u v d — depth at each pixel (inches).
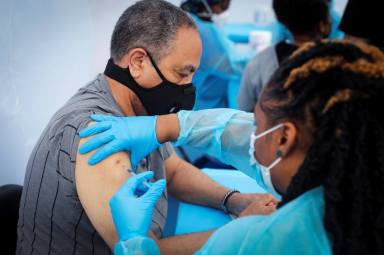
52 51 62.2
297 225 25.3
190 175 54.4
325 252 24.8
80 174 37.8
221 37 95.4
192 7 93.8
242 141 42.0
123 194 34.1
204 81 97.1
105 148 37.9
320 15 71.5
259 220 27.2
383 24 60.1
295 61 26.4
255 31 125.7
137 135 40.0
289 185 26.9
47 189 41.3
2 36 58.1
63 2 60.7
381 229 23.6
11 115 61.9
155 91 43.1
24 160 64.9
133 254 30.9
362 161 23.0
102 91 44.2
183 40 41.4
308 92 24.9
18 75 60.9
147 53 41.4
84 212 40.2
